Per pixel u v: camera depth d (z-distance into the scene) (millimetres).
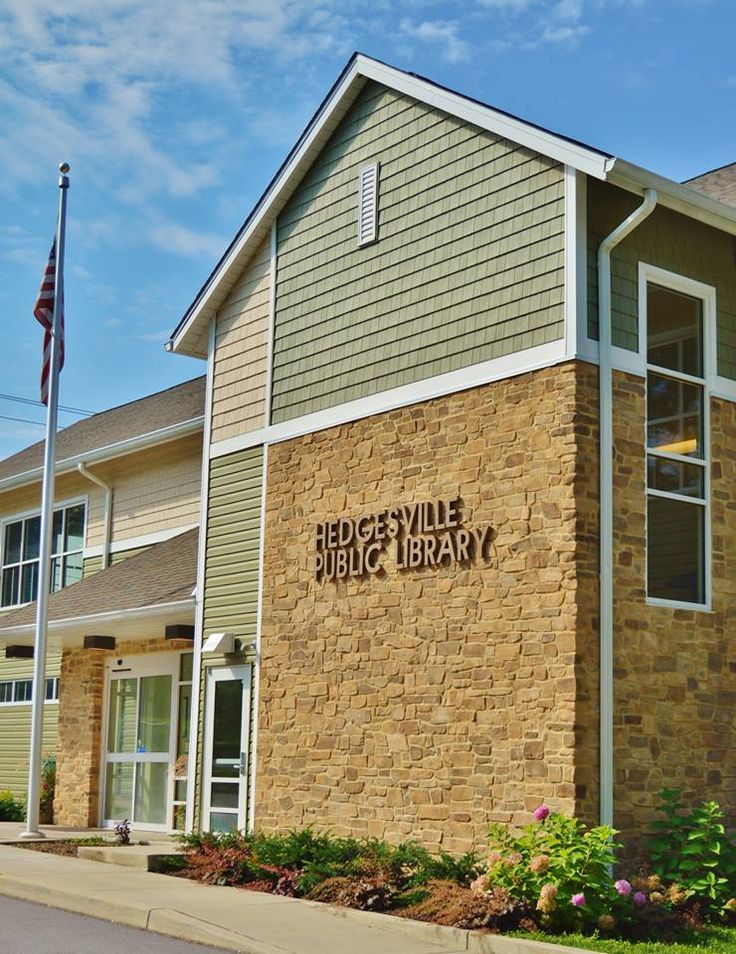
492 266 13961
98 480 23516
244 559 17031
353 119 16438
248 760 16312
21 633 21000
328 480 15758
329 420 15898
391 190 15602
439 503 14047
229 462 17719
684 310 14141
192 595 17734
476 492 13633
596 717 12320
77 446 25625
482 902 10805
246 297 18000
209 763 17109
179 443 21688
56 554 24938
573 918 10641
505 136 13883
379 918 11047
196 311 18562
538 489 12953
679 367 13914
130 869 14281
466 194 14477
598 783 12203
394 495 14703
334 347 16078
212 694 17266
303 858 13234
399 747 14055
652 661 12883
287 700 15797
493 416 13602
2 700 26609
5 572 26922
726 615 13695
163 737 20047
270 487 16766
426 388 14508
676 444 13727
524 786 12547
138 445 21812
